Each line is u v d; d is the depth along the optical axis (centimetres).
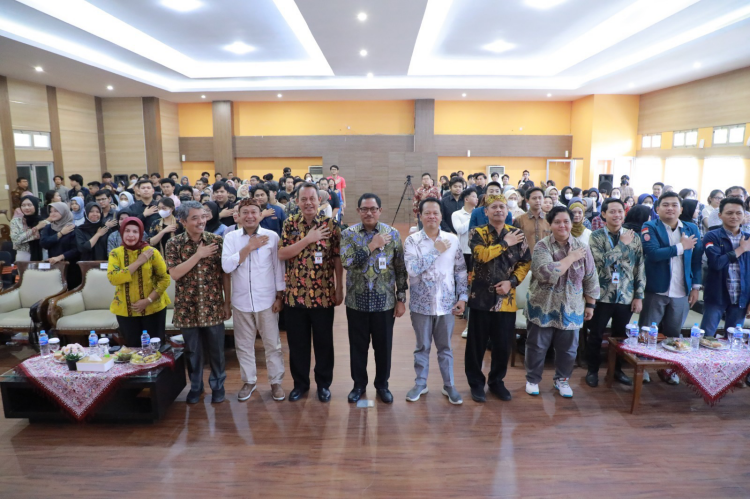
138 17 709
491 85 1128
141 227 325
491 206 310
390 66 982
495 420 302
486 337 323
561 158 1345
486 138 1333
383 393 325
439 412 312
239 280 318
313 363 396
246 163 1362
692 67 862
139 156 1247
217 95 1212
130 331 333
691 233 346
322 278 311
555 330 328
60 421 302
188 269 305
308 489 237
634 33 732
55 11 638
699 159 984
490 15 711
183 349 335
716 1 589
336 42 783
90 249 471
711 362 303
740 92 868
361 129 1350
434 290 312
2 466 256
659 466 255
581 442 278
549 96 1254
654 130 1149
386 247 310
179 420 303
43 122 1023
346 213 1336
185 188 602
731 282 347
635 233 347
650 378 367
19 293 436
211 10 678
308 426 295
